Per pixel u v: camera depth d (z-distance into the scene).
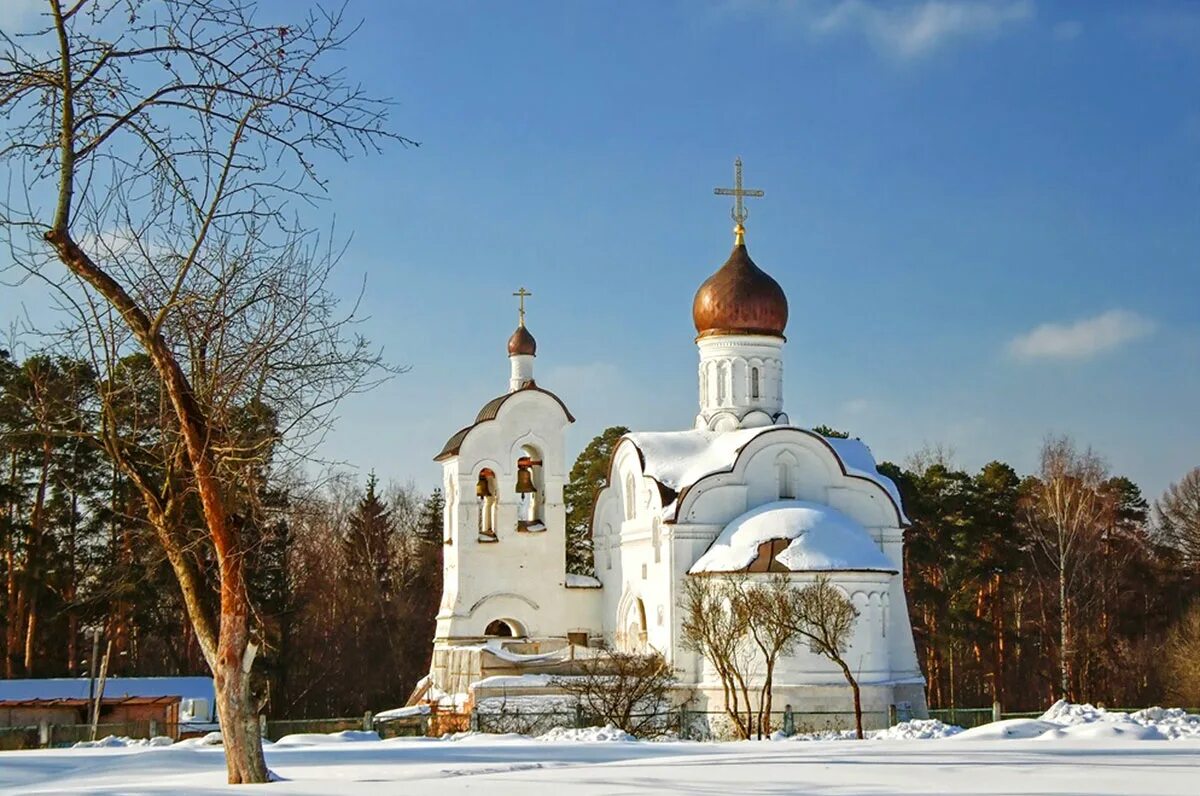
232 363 22.75
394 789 19.62
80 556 64.06
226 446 22.19
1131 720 37.19
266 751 32.16
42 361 32.25
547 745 32.59
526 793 18.61
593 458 105.56
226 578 22.56
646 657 52.16
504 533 65.94
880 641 54.19
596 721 49.03
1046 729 33.81
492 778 21.06
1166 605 92.31
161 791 19.91
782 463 60.00
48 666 65.44
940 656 87.19
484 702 51.12
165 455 23.67
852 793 17.92
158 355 21.91
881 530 60.34
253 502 22.58
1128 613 90.62
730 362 64.19
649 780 20.11
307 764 27.17
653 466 61.41
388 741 37.62
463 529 65.44
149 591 62.81
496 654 59.44
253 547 24.19
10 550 63.06
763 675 53.47
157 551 28.20
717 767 22.42
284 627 75.81
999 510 89.62
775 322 64.50
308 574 82.88
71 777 26.28
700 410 65.12
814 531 55.38
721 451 61.69
